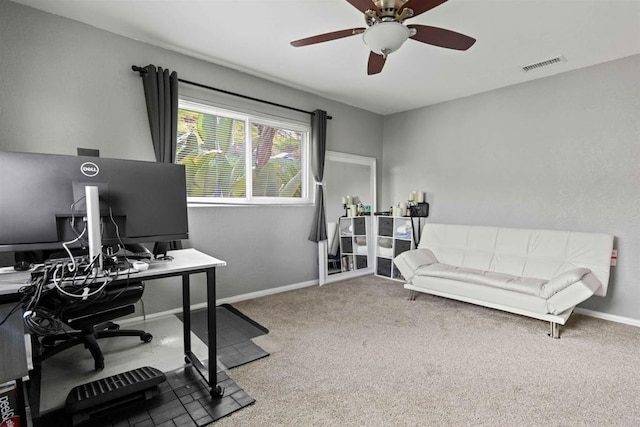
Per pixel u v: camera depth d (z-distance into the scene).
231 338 2.48
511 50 2.74
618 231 2.91
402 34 1.73
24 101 2.22
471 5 2.09
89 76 2.46
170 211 1.67
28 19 2.21
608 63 2.93
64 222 1.42
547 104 3.31
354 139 4.51
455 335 2.56
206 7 2.18
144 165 1.60
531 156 3.44
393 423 1.56
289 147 3.85
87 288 1.35
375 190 4.80
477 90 3.78
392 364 2.12
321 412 1.63
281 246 3.73
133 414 1.60
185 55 2.93
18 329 1.23
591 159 3.04
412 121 4.56
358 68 3.18
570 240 2.97
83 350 2.25
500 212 3.70
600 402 1.72
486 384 1.89
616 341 2.47
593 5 2.08
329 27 2.44
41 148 2.29
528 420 1.58
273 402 1.71
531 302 2.63
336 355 2.23
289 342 2.43
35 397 1.71
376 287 4.00
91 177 1.46
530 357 2.21
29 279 1.35
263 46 2.75
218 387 1.75
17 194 1.32
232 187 3.36
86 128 2.46
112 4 2.17
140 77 2.70
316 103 4.01
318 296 3.59
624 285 2.88
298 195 3.96
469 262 3.49
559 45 2.64
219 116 3.23
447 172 4.19
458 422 1.57
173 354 2.21
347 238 4.47
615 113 2.90
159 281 2.87
